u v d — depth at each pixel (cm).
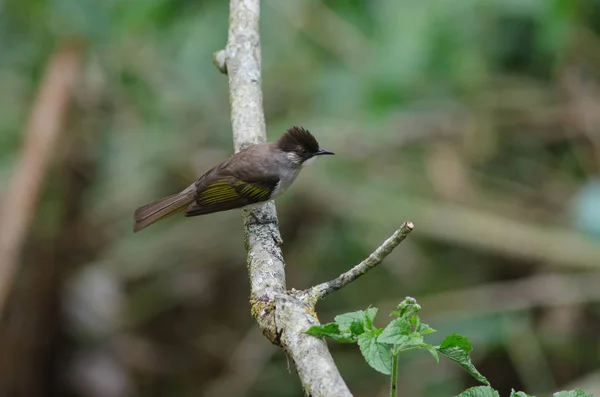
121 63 1362
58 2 1189
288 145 847
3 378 1265
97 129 1362
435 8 1247
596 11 1377
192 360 1440
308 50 1415
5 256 1145
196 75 1326
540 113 1420
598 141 1399
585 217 1230
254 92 809
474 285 1395
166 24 1268
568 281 1290
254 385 1380
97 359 1348
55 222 1322
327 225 1420
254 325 1447
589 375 1246
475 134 1423
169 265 1454
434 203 1412
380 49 1277
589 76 1430
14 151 1367
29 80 1348
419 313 1335
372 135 1352
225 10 1277
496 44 1343
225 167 827
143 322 1450
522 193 1433
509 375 1311
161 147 1374
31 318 1289
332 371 463
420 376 1307
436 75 1321
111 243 1393
